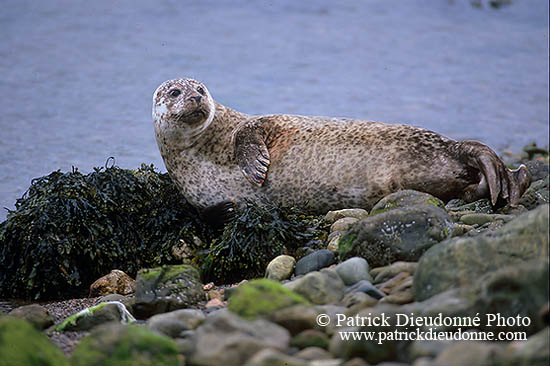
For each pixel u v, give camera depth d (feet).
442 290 57.77
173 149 95.76
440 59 220.84
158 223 96.22
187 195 96.27
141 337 50.42
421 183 86.38
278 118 95.76
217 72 202.28
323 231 84.99
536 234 58.23
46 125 154.71
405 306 55.47
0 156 134.41
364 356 49.62
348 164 88.43
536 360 44.06
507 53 228.43
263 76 199.31
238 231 85.61
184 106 92.12
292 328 54.44
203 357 48.62
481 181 83.82
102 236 93.50
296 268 75.31
